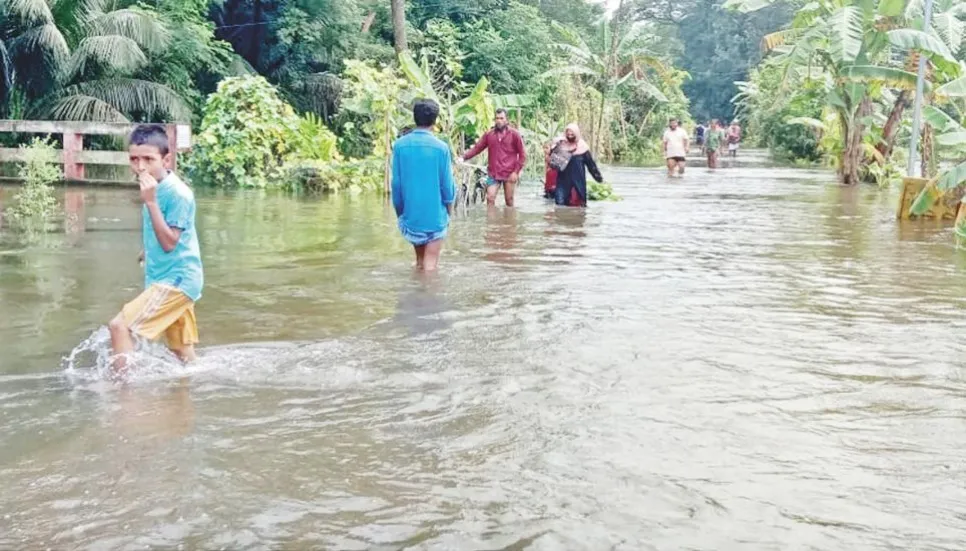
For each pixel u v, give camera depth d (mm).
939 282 8320
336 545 3047
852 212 15188
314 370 5059
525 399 4621
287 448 3895
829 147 26750
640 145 41219
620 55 35938
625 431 4172
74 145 15781
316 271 8227
